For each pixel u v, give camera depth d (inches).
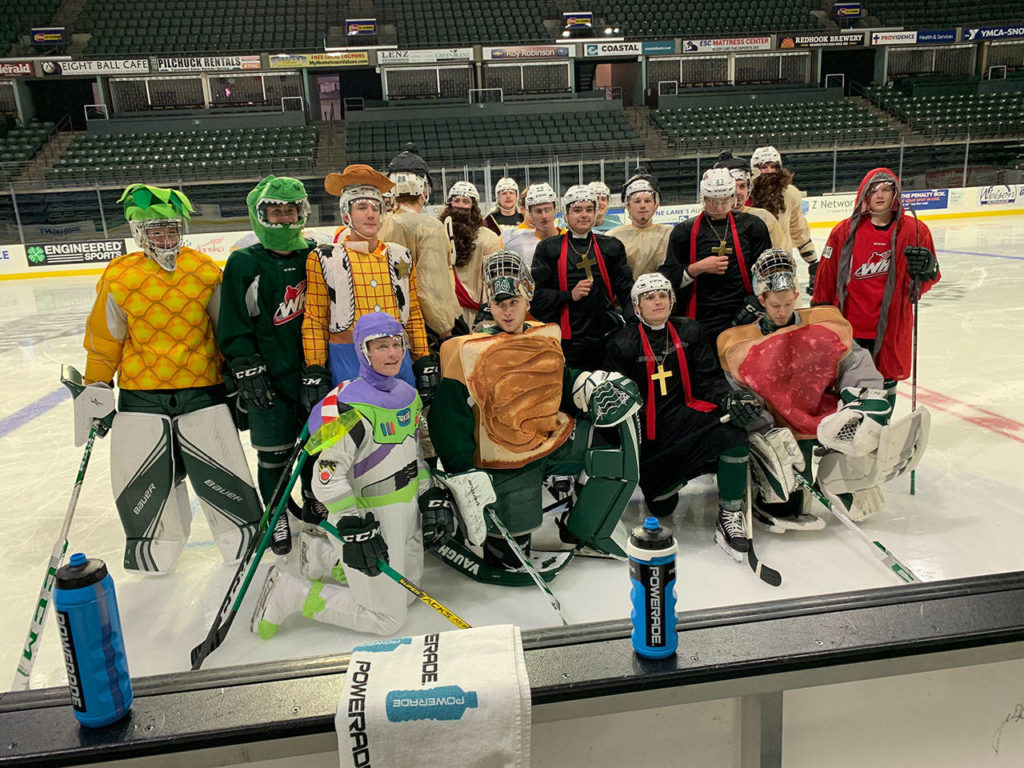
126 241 644.7
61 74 906.7
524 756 76.9
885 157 818.2
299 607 111.1
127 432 128.3
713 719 84.4
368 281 127.8
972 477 160.6
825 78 1067.3
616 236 181.2
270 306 129.3
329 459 103.3
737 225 158.6
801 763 87.0
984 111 930.1
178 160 834.8
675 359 134.6
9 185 703.7
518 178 690.2
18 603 128.2
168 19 1071.6
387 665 79.7
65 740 74.1
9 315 454.0
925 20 1098.1
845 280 157.2
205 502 133.2
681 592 117.5
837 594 91.0
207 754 75.2
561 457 130.5
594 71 1085.1
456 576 128.9
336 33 1075.9
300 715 75.9
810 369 137.0
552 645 84.0
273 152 858.1
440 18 1106.1
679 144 882.8
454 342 120.4
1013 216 749.9
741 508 131.4
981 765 91.4
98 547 148.8
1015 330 298.5
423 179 163.0
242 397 125.1
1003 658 83.9
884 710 87.0
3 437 225.3
